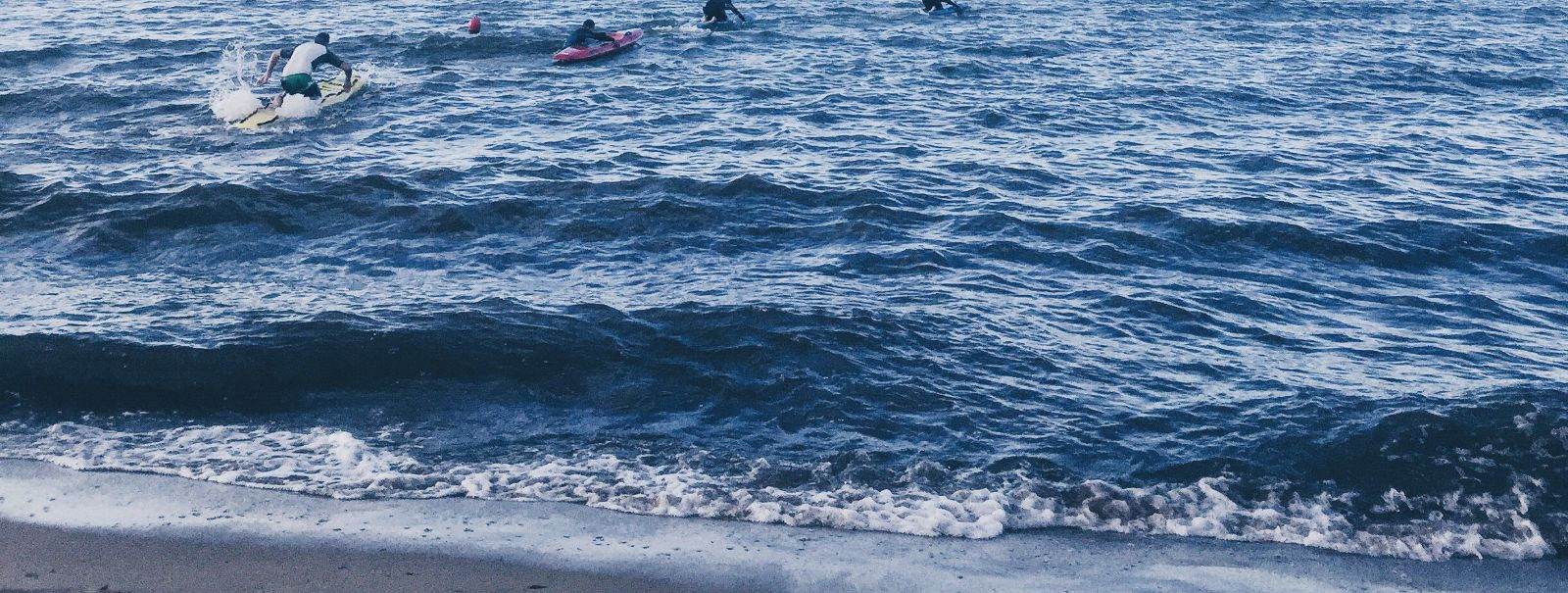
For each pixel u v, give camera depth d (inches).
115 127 788.0
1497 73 1016.2
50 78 944.3
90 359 388.8
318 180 634.2
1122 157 720.3
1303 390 381.4
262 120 791.1
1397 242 556.4
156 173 663.8
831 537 301.1
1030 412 368.8
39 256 521.0
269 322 420.8
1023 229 567.8
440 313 429.4
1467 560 294.4
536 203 601.6
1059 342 426.6
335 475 328.2
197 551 287.4
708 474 331.3
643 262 522.0
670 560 289.0
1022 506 315.9
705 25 1211.9
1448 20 1312.7
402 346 399.5
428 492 320.5
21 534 292.4
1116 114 839.1
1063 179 664.4
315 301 456.1
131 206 589.6
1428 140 781.3
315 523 302.0
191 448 341.7
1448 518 310.2
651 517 310.3
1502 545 299.1
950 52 1076.5
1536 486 319.6
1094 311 461.7
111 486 319.0
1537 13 1369.3
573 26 1209.4
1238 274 512.1
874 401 374.3
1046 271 512.1
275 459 336.2
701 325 426.9
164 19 1253.7
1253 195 634.8
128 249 533.3
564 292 473.1
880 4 1371.8
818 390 378.9
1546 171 707.4
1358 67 1027.9
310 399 371.6
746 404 372.5
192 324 422.9
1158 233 563.8
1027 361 406.3
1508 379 396.2
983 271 509.0
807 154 717.3
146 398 369.4
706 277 496.7
